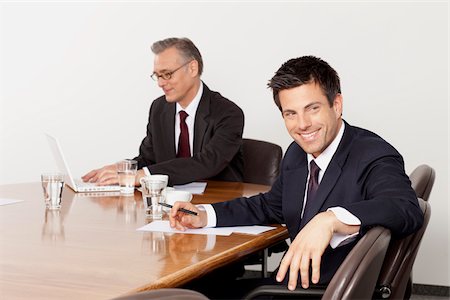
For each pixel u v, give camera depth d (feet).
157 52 11.13
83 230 6.73
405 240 5.90
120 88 15.58
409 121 13.50
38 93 16.21
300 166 7.18
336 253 6.46
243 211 7.31
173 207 6.98
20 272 5.06
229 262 5.94
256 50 14.43
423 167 7.58
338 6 13.78
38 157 16.38
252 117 14.58
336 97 6.61
